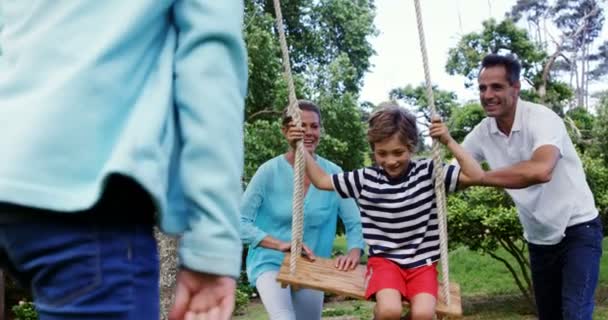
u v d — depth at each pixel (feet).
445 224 10.64
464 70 37.58
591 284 12.07
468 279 39.14
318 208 12.67
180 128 3.04
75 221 2.72
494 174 11.52
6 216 2.73
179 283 3.07
